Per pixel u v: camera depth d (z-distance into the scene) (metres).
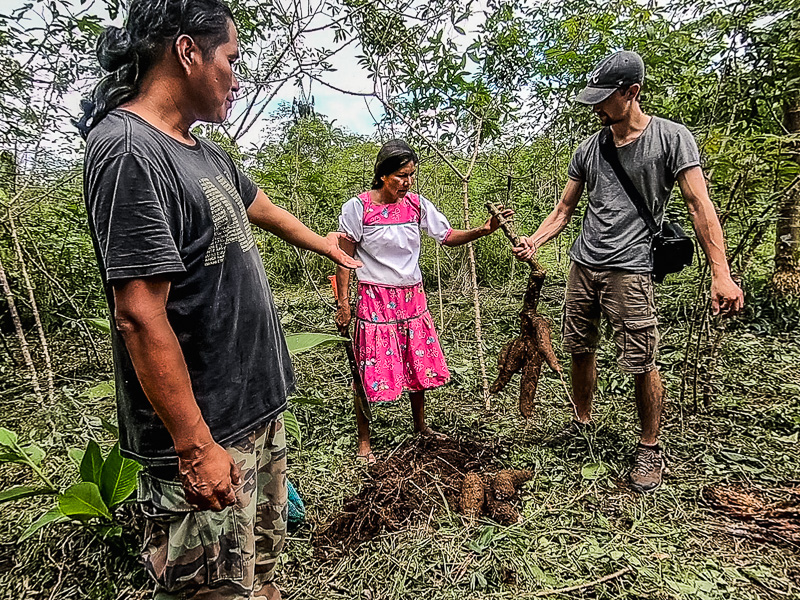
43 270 3.91
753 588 1.81
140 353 1.03
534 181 5.41
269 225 1.77
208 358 1.22
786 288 4.50
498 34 3.14
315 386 3.73
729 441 2.73
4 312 4.25
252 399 1.34
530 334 2.53
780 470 2.46
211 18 1.13
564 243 6.33
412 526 2.19
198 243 1.15
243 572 1.34
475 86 3.05
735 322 4.36
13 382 4.01
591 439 2.77
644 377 2.40
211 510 1.16
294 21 3.10
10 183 3.60
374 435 2.98
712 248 2.17
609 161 2.39
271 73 3.20
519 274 6.51
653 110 3.61
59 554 2.08
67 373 4.15
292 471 2.63
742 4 3.22
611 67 2.17
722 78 3.38
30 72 3.01
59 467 2.71
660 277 2.39
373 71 3.12
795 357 3.75
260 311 1.35
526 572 1.91
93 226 1.05
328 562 2.03
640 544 2.03
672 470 2.51
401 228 2.56
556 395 3.37
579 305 2.66
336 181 5.78
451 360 4.05
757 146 2.84
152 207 1.02
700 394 3.24
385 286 2.59
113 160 1.02
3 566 2.07
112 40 1.12
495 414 3.18
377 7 2.96
